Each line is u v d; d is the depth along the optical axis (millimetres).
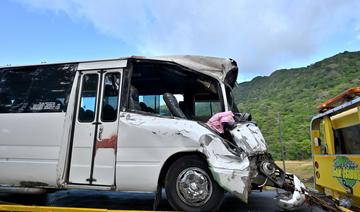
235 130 4625
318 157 5832
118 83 5172
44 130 5230
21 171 5184
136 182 4676
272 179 4559
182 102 5863
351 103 4512
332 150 5375
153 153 4676
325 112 5633
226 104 5055
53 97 5387
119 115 4961
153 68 5473
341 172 4812
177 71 5371
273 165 4672
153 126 4770
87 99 5230
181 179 4559
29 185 5156
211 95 5793
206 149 4473
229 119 4695
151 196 6258
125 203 5520
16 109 5496
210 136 4516
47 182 5043
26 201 5707
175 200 4516
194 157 4582
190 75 5391
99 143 4941
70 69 5457
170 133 4676
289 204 4438
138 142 4766
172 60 5230
